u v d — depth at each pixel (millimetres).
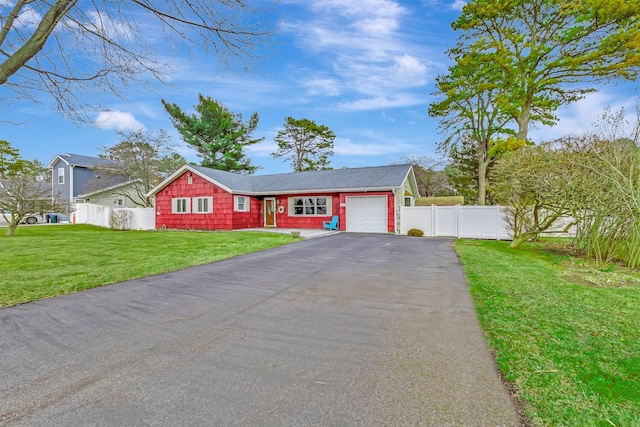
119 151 21641
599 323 3469
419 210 14484
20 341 3186
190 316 3889
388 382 2395
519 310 3912
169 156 25266
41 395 2271
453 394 2227
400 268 6797
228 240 12000
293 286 5316
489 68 18797
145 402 2180
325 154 34625
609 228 7359
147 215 19297
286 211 18625
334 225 16703
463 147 25484
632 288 4953
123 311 4078
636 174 6863
